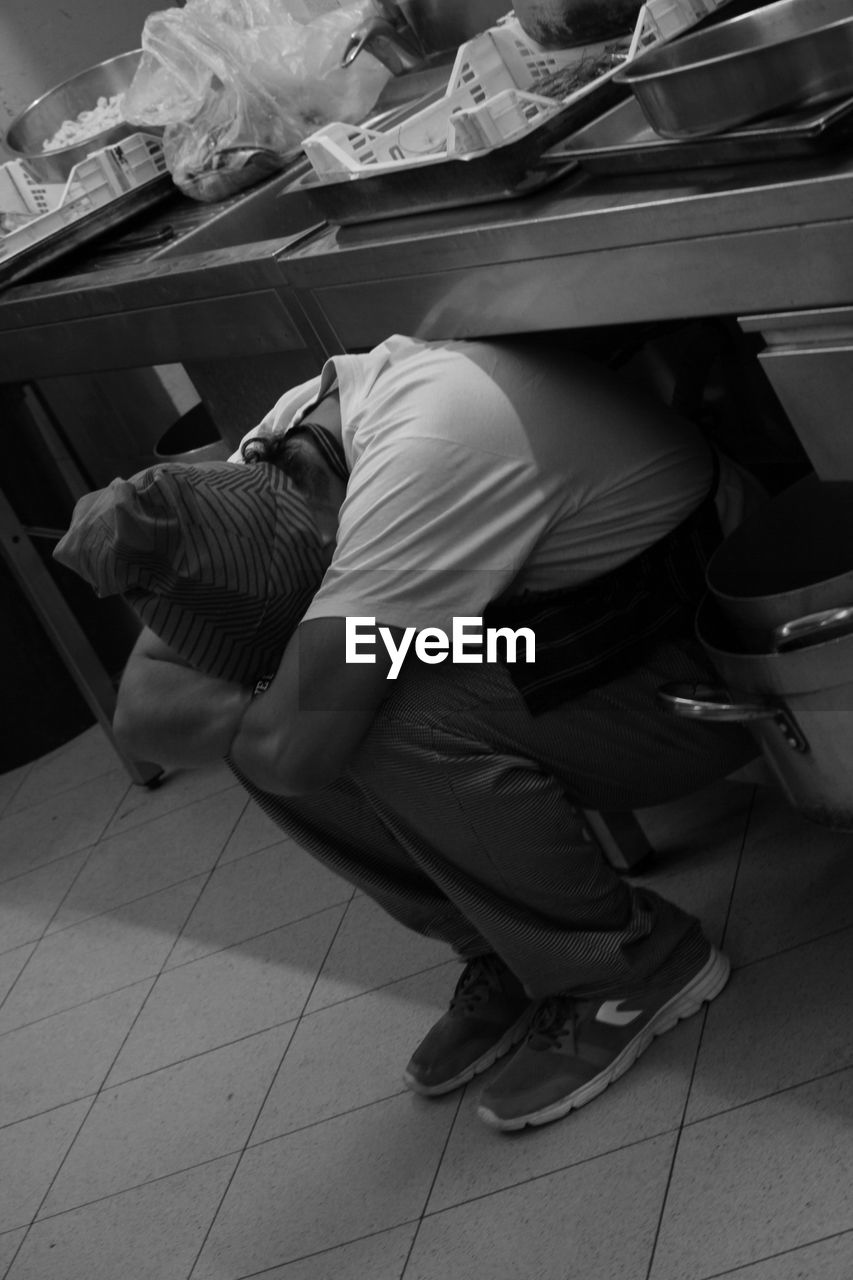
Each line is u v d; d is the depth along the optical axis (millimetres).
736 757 1852
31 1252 2068
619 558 1726
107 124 3023
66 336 2482
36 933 2922
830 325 1332
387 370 1691
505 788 1657
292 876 2670
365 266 1801
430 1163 1842
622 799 1835
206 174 2590
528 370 1659
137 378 3691
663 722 1776
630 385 1771
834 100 1307
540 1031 1819
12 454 3393
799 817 2070
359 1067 2090
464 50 1907
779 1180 1536
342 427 1694
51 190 3023
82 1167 2195
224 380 2281
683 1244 1527
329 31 2559
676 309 1457
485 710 1659
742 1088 1674
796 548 1740
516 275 1598
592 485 1668
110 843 3137
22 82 3594
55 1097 2391
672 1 1670
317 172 1875
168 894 2826
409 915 1953
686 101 1339
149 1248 1961
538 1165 1741
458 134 1627
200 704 1753
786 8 1438
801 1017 1721
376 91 2570
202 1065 2279
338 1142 1968
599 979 1766
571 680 1712
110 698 3268
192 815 3088
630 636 1743
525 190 1596
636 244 1441
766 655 1554
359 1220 1812
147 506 1574
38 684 3680
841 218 1256
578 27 1889
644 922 1768
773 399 2035
